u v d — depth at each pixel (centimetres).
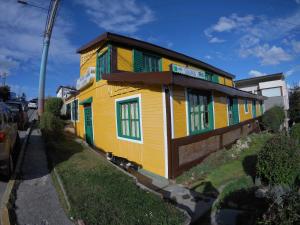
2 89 3550
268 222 287
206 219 441
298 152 505
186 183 634
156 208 447
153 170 718
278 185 485
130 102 848
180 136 717
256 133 1570
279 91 2330
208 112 959
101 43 1088
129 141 841
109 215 413
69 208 445
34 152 941
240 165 777
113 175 639
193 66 1524
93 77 1151
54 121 1230
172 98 696
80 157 866
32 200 496
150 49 1156
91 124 1227
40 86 1909
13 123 865
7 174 619
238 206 475
